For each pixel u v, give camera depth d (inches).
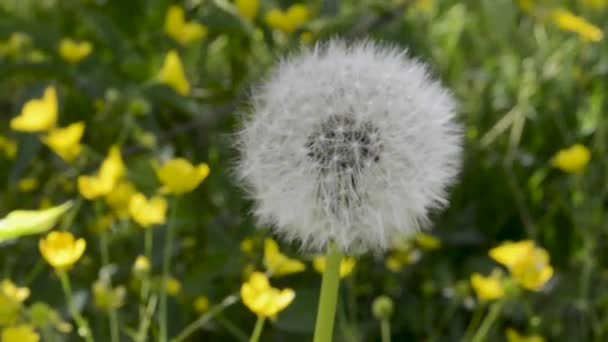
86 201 20.7
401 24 25.6
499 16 24.6
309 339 18.7
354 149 13.9
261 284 15.2
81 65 21.2
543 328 19.5
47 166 22.3
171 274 19.0
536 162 23.7
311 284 19.9
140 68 21.1
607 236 21.3
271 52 21.8
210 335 19.2
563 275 20.2
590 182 22.2
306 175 13.9
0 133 24.9
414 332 19.9
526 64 26.0
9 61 21.3
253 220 19.0
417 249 20.9
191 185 16.2
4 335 15.2
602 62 25.7
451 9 29.0
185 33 21.0
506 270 20.5
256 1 20.8
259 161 14.0
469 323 20.2
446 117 14.4
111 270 19.2
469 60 28.3
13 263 19.4
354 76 14.2
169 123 23.0
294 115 14.0
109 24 21.5
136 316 18.5
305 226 13.9
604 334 19.5
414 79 14.4
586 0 27.6
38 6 25.8
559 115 23.7
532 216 22.5
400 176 13.9
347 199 13.9
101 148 21.8
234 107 20.6
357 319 20.2
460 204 22.8
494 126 24.9
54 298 17.8
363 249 13.9
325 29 21.9
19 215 14.1
